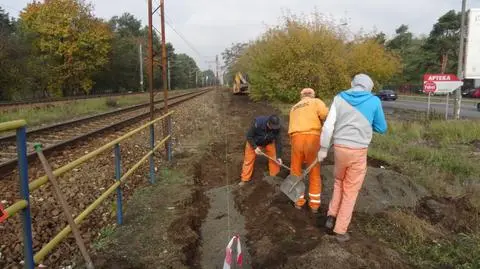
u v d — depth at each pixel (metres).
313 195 5.55
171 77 106.88
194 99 39.34
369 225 5.04
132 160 9.06
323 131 4.61
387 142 11.09
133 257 4.45
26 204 3.14
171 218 5.55
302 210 5.68
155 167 8.61
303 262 4.06
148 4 9.92
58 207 5.75
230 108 26.69
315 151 5.50
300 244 4.54
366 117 4.51
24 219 3.18
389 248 4.45
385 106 32.06
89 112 22.30
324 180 6.66
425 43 65.44
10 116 16.53
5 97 32.84
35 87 38.38
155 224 5.35
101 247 4.67
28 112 18.28
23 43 34.50
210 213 6.25
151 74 10.03
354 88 4.67
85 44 47.84
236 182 7.63
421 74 66.12
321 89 23.30
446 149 10.40
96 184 6.98
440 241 4.70
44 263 4.30
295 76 23.52
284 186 5.79
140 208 5.94
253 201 6.39
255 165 8.21
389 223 5.11
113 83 66.06
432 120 16.03
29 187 3.22
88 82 51.16
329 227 4.92
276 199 6.04
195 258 4.82
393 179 6.24
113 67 61.66
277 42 24.52
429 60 63.12
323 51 23.55
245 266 4.58
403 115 21.92
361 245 4.39
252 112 22.55
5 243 4.61
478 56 16.95
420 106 32.06
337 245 4.39
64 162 8.52
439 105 33.84
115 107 27.09
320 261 4.02
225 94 56.91
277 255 4.41
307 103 5.60
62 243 4.74
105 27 52.03
